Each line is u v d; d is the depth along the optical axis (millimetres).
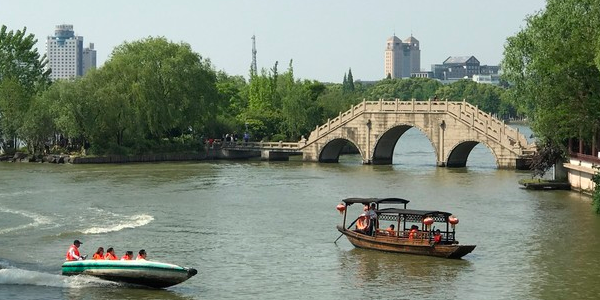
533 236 73312
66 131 144125
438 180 118312
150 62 154250
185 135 171000
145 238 72312
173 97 157125
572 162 103688
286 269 61219
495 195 100562
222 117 181250
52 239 71375
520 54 105875
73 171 130875
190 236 73312
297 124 186125
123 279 56125
